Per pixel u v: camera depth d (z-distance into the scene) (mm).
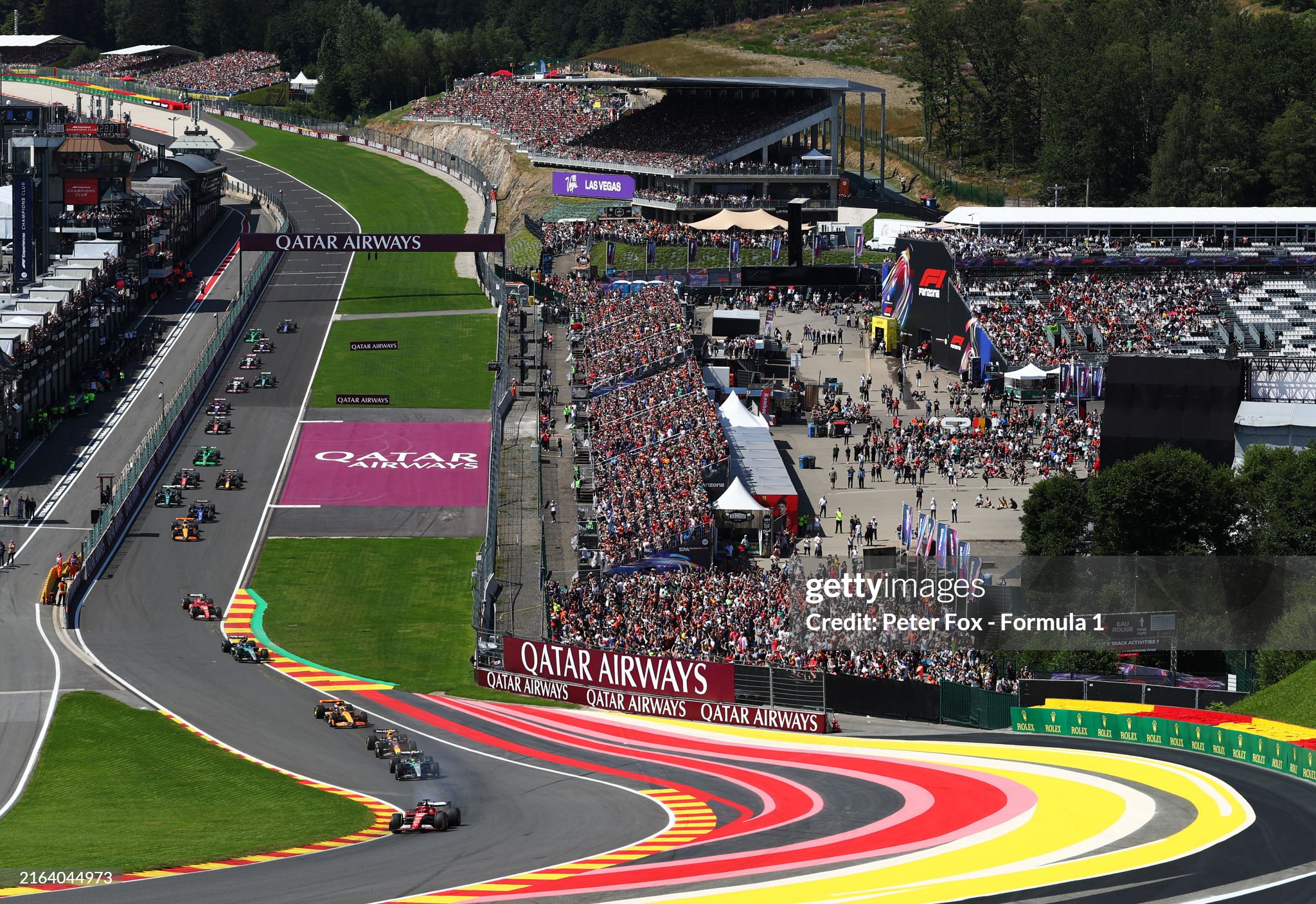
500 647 78250
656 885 45188
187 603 87438
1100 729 65812
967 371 129875
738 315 137750
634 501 97438
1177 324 136875
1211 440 90750
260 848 50219
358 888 44938
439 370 134875
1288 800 53656
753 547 97312
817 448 117438
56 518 100562
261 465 112375
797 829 52469
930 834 51250
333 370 134250
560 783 60719
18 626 83688
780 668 71812
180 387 127938
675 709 72875
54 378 121875
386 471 111812
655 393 116500
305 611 88188
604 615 82000
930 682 70375
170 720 70000
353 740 67812
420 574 94688
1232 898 42969
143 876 46281
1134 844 48781
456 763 64250
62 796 59500
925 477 111312
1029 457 113625
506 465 111625
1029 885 44656
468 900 43594
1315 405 89812
